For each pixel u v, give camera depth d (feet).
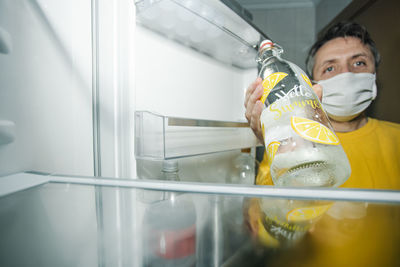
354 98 2.84
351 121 2.96
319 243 0.44
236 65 2.66
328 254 0.40
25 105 1.05
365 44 2.92
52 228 0.54
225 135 1.99
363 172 2.79
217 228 0.53
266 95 1.21
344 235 0.45
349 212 0.60
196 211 0.64
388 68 2.91
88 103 1.34
